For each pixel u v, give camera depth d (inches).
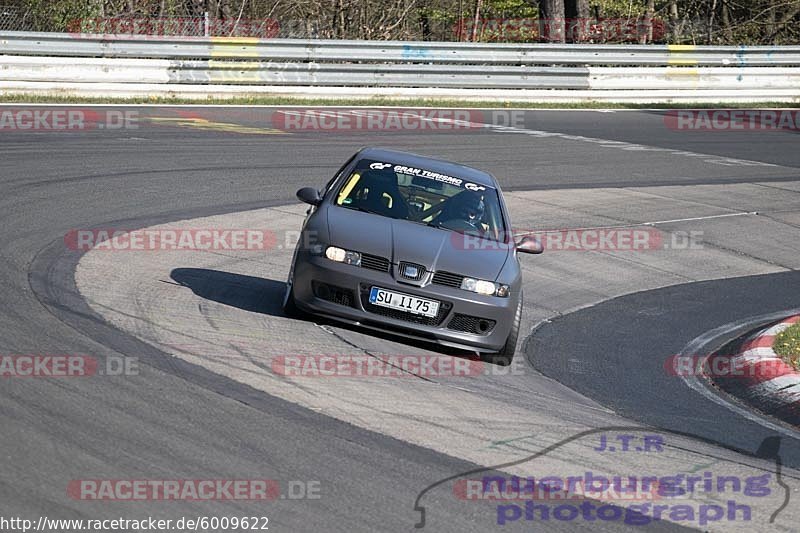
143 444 696.4
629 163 2556.6
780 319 1454.2
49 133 2108.8
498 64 3314.5
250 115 2662.4
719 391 1096.2
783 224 2128.4
